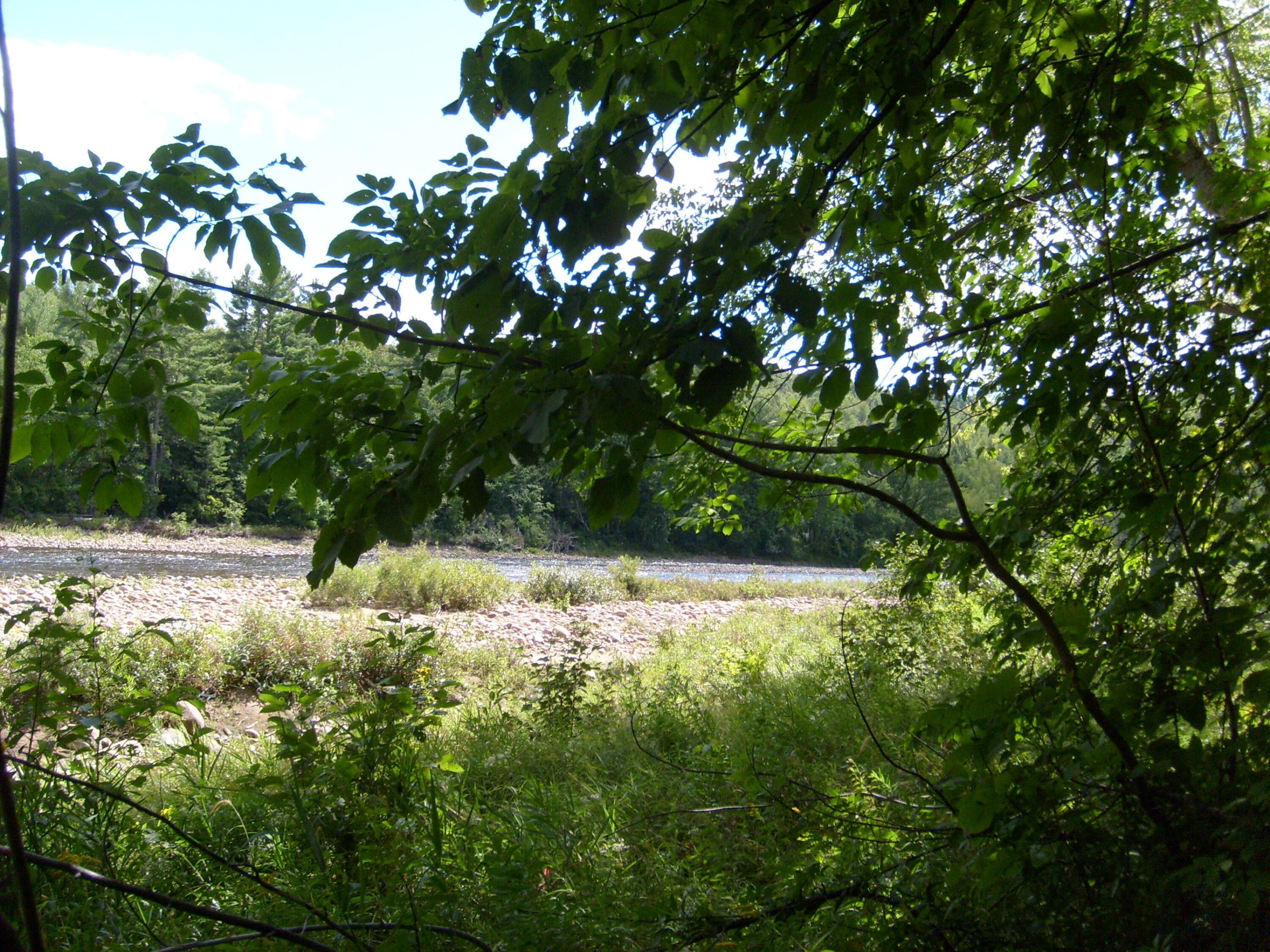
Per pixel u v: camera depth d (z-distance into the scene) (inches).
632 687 297.7
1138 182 147.1
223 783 177.8
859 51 93.4
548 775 204.1
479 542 1486.2
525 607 703.7
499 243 72.9
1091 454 130.3
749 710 242.5
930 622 325.7
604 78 81.1
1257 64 234.8
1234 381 117.3
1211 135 206.4
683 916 111.8
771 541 1871.3
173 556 1025.5
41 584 155.7
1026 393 130.3
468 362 78.3
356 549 67.6
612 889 123.8
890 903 99.2
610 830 153.1
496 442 64.1
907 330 113.3
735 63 87.0
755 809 137.8
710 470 165.9
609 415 59.9
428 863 122.0
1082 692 82.7
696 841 151.1
